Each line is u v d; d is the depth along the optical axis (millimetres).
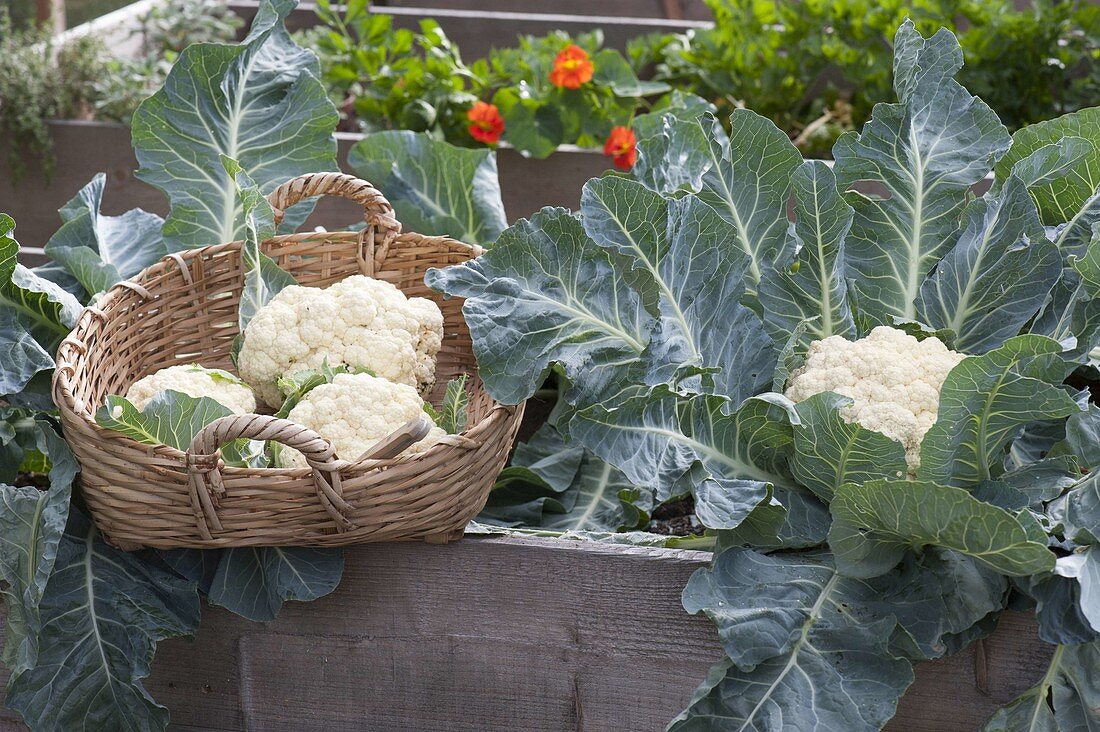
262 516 1346
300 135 2082
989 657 1324
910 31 1727
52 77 3229
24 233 3268
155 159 2018
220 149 2037
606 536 1572
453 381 1620
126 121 3162
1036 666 1311
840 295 1622
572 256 1508
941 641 1283
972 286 1609
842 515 1276
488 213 2205
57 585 1436
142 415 1339
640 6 4754
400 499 1353
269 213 1821
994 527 1167
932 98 1698
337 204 2994
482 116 3074
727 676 1263
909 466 1434
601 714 1455
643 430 1394
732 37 3512
